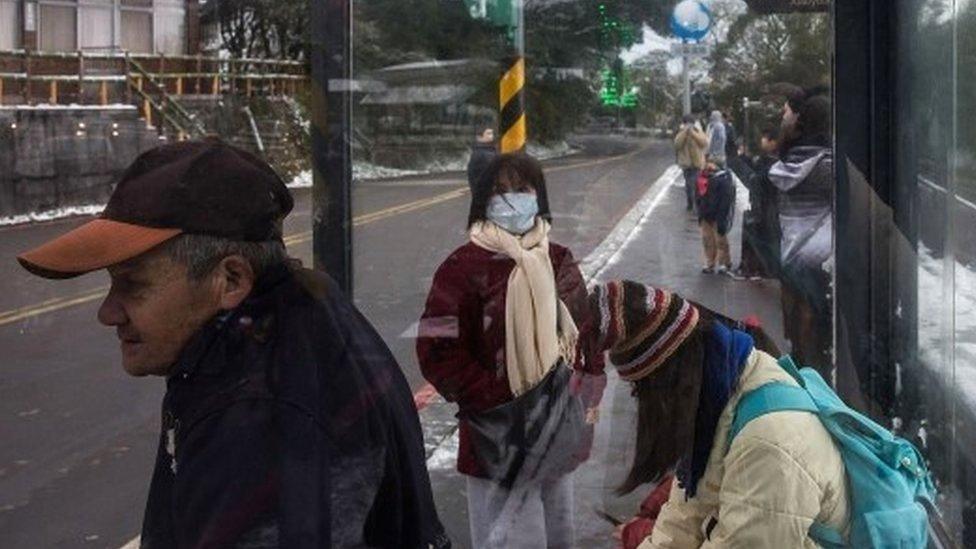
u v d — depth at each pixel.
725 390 1.87
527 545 2.35
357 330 1.54
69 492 3.46
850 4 2.59
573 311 2.38
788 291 2.69
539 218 2.50
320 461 1.42
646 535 2.08
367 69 2.36
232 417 1.41
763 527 1.79
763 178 2.70
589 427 2.28
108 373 3.14
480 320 2.39
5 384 3.21
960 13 2.27
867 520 1.78
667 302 1.91
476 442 2.34
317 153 2.30
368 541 1.50
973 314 2.24
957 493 2.30
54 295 2.40
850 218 2.62
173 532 1.47
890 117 2.61
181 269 1.45
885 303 2.63
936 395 2.42
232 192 1.46
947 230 2.36
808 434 1.80
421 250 2.42
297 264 1.55
